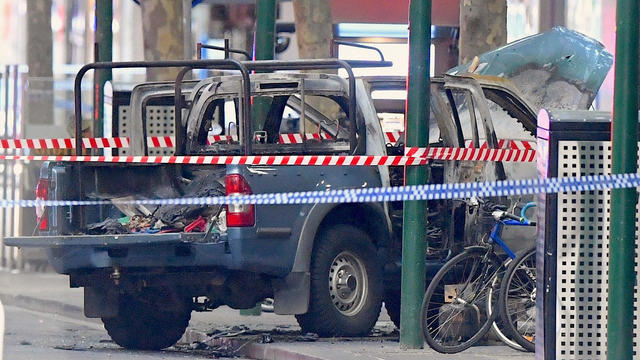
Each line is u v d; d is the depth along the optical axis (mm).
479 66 53594
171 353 42750
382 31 78312
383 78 43438
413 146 38812
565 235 30547
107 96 51844
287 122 60500
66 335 49219
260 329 46188
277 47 77750
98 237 39750
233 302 41281
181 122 43438
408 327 38812
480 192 31875
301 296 40781
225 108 48906
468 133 45188
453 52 77562
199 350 43156
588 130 30281
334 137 44438
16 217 75000
